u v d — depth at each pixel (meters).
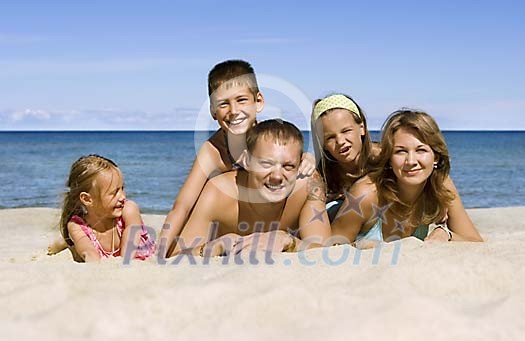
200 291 2.17
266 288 2.23
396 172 3.65
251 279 2.37
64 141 49.66
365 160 3.95
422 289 2.31
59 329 1.84
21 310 2.04
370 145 3.98
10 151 34.19
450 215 3.88
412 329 1.81
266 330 1.85
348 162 3.95
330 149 3.94
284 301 2.06
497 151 33.75
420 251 2.85
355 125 3.89
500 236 5.09
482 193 13.41
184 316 1.98
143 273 2.51
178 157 27.25
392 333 1.79
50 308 2.03
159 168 20.52
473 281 2.37
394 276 2.37
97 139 54.62
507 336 1.81
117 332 1.83
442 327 1.83
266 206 3.56
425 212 3.85
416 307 1.94
